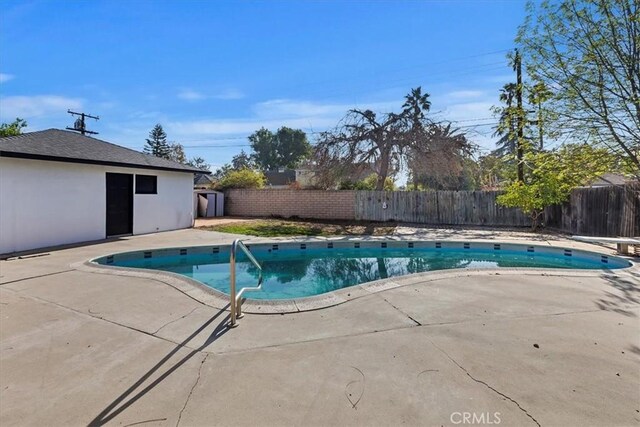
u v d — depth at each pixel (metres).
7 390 2.28
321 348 2.89
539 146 7.55
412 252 9.87
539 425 1.91
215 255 8.92
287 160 55.56
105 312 3.78
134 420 1.98
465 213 14.54
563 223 12.16
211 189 19.12
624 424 1.91
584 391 2.22
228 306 3.99
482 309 3.82
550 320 3.47
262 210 17.73
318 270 8.01
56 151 8.59
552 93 6.83
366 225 14.41
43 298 4.26
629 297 4.23
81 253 7.54
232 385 2.34
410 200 15.32
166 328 3.35
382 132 15.38
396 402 2.13
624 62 5.96
